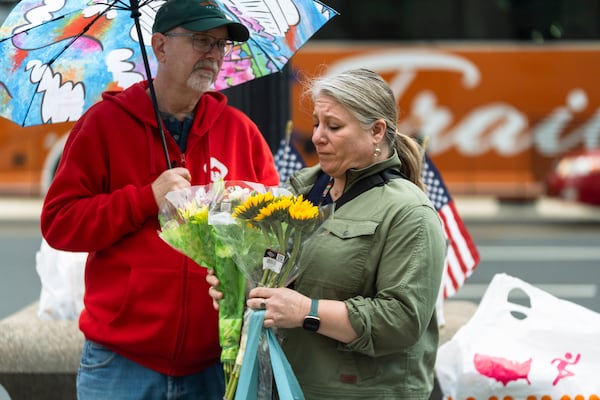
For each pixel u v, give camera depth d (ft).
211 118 28.37
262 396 24.61
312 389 24.62
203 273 27.07
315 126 25.14
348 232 24.35
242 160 28.99
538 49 113.39
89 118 27.63
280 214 23.43
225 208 24.22
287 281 24.23
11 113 28.40
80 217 26.63
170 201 24.79
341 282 24.30
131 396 27.50
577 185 110.93
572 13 112.98
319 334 24.62
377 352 23.91
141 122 27.68
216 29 26.91
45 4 26.91
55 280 38.27
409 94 114.32
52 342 35.60
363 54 113.80
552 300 30.50
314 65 113.50
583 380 29.37
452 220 39.65
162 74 27.68
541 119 113.39
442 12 113.91
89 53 29.19
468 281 81.30
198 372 28.09
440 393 34.01
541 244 101.91
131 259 27.07
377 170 24.97
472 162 114.52
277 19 28.99
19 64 27.86
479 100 113.91
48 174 112.27
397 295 23.75
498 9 113.50
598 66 112.57
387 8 113.91
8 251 94.12
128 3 28.17
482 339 30.27
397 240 24.03
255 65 30.81
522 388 29.48
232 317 24.91
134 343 27.12
